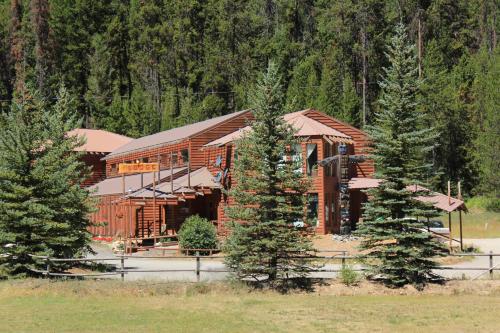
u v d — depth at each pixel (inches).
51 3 4881.9
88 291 1106.7
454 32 4104.3
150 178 2336.4
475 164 3422.7
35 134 1259.8
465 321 896.9
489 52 4338.1
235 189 1200.2
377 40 3981.3
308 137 1969.7
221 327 852.6
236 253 1170.6
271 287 1170.6
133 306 1010.1
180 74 4714.6
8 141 1237.7
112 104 4315.9
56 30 4744.1
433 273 1267.2
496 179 3248.0
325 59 4237.2
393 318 919.0
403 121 1221.1
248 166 1200.8
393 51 1257.4
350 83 3836.1
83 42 4835.1
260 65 4485.7
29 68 4424.2
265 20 4987.7
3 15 4901.6
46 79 4301.2
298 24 4800.7
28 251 1219.9
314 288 1172.5
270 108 1199.6
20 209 1224.8
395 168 1207.6
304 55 4463.6
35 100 1339.8
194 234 1684.3
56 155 1269.7
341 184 1958.7
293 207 1184.2
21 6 4884.4
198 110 3996.1
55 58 4537.4
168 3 5142.7
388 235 1200.2
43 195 1259.2
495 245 2016.5
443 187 3420.3
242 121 2322.8
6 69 4626.0
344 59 4141.2
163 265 1486.2
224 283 1175.6
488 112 3376.0
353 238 1824.6
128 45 5078.7
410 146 1215.6
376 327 857.5
